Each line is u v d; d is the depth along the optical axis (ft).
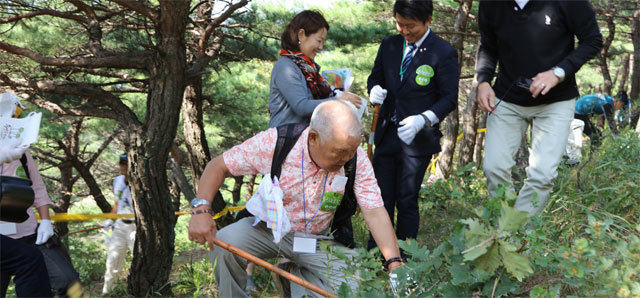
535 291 7.35
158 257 16.93
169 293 16.80
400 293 8.29
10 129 10.39
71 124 37.96
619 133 22.94
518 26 11.42
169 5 15.85
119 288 18.34
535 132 11.98
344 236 9.95
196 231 9.36
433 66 12.38
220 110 39.83
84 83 20.56
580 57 11.07
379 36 33.81
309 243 9.55
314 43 11.57
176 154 30.73
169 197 17.19
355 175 9.30
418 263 8.34
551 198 13.41
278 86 11.34
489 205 8.16
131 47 25.14
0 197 9.60
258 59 32.19
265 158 9.20
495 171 12.27
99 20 23.22
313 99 11.57
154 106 16.69
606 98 24.27
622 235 10.24
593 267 7.73
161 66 16.60
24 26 27.55
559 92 11.59
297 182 9.18
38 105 23.62
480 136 51.80
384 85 13.41
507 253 7.20
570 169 16.06
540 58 11.42
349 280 9.09
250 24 28.53
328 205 9.31
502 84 12.11
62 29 28.89
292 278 9.03
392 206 12.97
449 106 12.28
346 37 33.50
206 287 14.12
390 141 12.83
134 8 16.38
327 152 8.62
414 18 12.03
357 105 11.50
